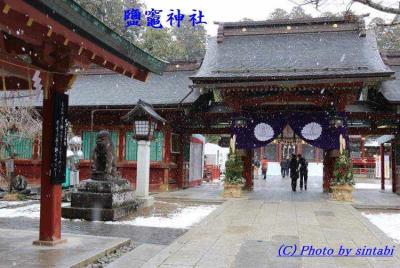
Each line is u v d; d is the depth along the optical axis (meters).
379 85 21.77
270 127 22.17
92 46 8.22
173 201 19.23
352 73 18.81
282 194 22.30
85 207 13.61
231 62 23.16
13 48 8.67
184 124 25.56
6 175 20.56
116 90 26.59
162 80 27.11
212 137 56.91
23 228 11.68
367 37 23.98
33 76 9.31
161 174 23.88
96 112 24.86
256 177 39.97
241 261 8.35
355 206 17.62
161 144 24.06
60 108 9.05
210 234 11.02
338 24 24.64
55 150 8.94
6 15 6.65
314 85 19.77
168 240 10.56
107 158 14.28
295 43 24.50
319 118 21.64
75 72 9.64
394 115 23.16
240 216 14.17
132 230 11.81
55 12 6.66
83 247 8.87
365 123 24.91
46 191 8.98
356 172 45.25
